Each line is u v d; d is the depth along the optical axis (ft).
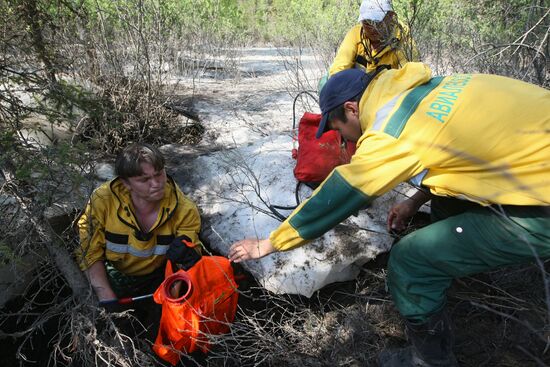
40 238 6.66
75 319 6.66
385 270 8.07
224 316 7.13
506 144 4.88
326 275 7.85
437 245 5.49
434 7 13.26
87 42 11.08
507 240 5.13
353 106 5.58
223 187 9.62
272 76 17.98
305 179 8.68
